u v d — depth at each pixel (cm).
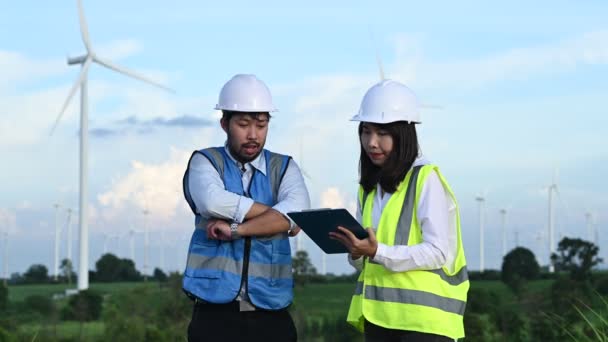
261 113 550
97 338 3909
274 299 550
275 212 545
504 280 6644
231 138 556
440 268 497
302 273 7612
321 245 514
